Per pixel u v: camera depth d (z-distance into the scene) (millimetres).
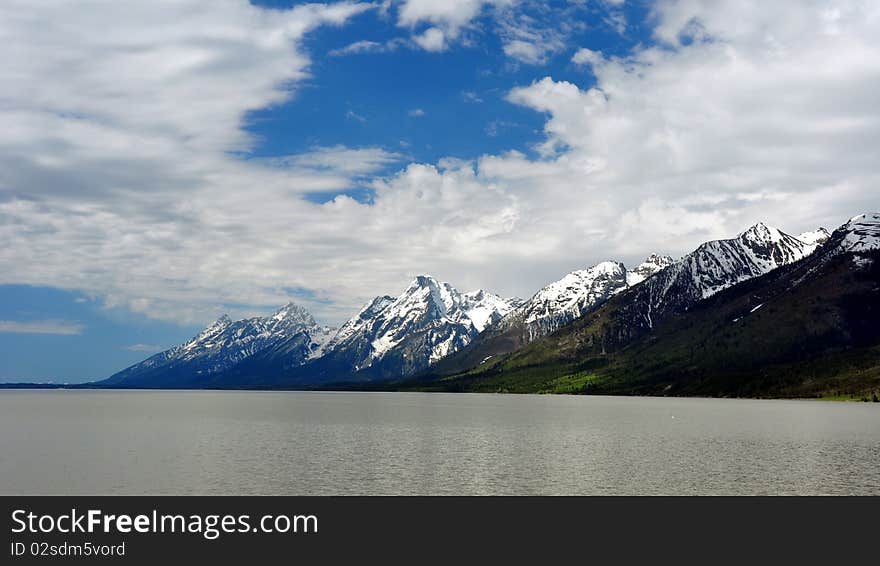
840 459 140125
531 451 153500
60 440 180500
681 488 109938
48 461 137875
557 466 131250
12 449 158875
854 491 107688
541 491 108188
